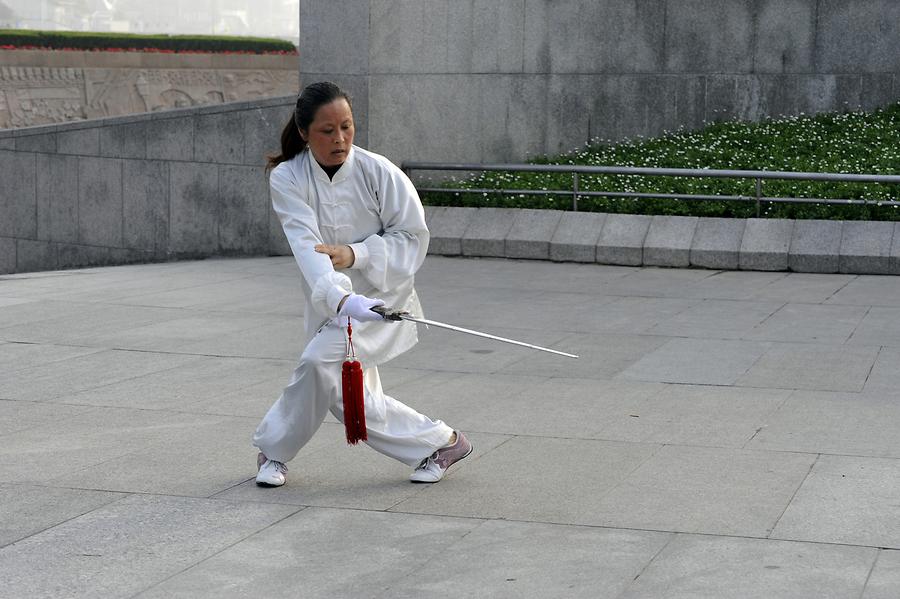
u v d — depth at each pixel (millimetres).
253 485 5910
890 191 14344
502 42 17484
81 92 32812
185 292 12719
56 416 7395
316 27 16250
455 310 11242
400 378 8438
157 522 5340
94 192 16922
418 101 16688
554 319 10734
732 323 10445
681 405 7531
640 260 14250
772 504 5480
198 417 7348
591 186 15641
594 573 4617
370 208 5695
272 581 4605
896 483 5801
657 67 18375
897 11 18266
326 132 5477
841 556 4777
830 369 8516
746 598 4336
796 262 13617
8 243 17531
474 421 7184
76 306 11789
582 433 6879
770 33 18438
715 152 16609
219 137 16219
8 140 17312
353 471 6172
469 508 5496
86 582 4617
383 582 4574
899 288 12391
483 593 4434
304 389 5691
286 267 14891
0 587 4566
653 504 5508
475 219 15219
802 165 15492
